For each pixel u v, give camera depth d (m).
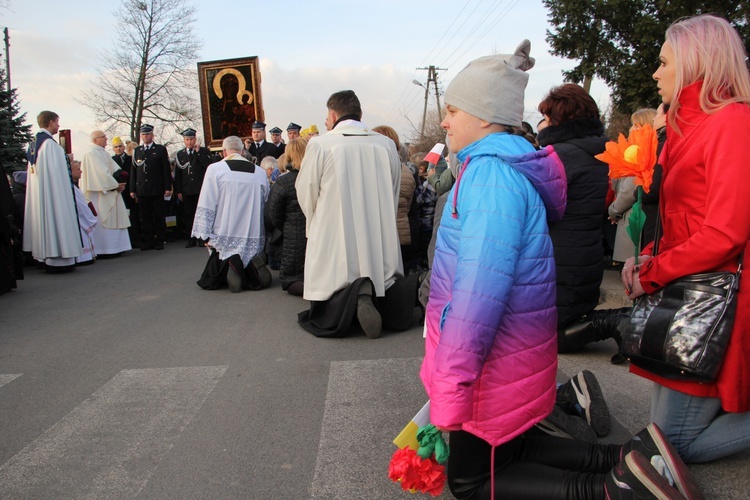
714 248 2.00
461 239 1.79
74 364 4.36
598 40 14.43
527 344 1.89
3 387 3.90
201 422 3.26
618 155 2.33
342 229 4.84
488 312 1.71
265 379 3.92
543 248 1.88
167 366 4.25
